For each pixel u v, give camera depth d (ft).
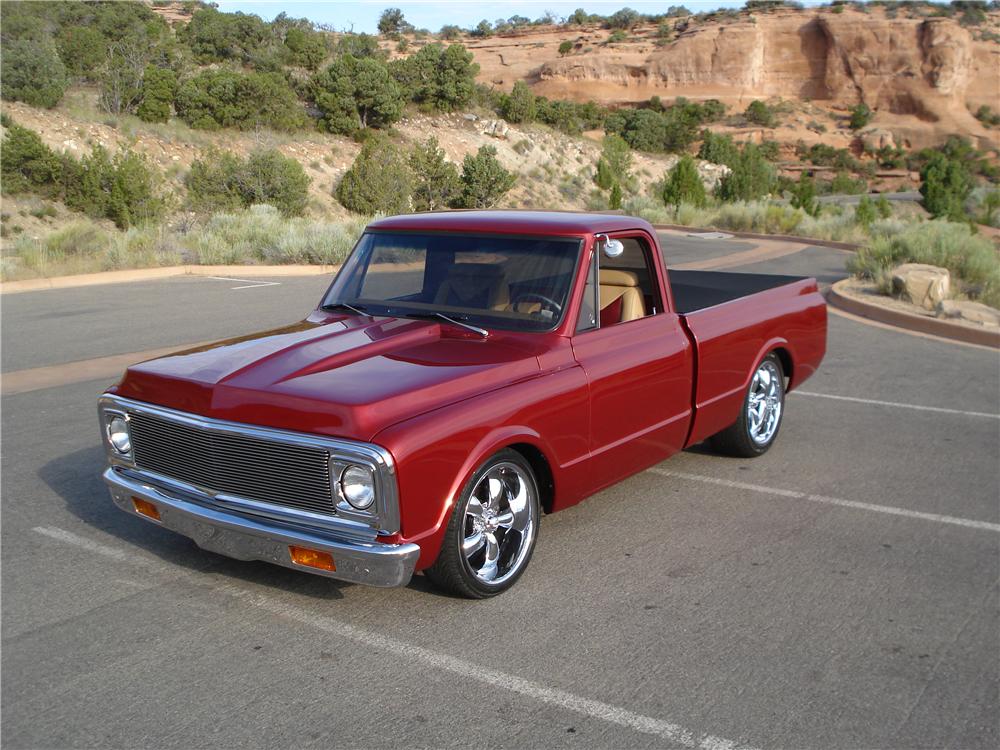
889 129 384.47
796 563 16.24
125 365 32.14
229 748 10.61
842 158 357.82
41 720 11.12
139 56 133.39
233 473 13.35
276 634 13.34
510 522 14.74
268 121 137.90
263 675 12.20
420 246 17.17
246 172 108.37
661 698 11.78
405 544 12.43
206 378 13.84
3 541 16.69
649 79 422.41
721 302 20.65
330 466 12.37
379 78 149.28
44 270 57.11
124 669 12.31
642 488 20.35
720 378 19.85
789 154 368.68
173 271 61.21
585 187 178.40
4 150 93.71
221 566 15.70
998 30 419.95
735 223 113.91
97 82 134.10
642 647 13.08
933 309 45.06
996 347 38.09
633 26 476.95
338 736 10.85
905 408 27.86
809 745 10.84
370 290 17.48
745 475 21.33
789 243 94.94
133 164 97.04
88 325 40.37
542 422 14.56
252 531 12.99
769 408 22.80
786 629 13.71
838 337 40.01
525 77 439.63
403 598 14.57
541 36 479.00
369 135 147.02
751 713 11.46
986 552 16.88
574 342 15.70
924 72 397.19
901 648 13.20
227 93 133.28
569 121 209.05
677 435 18.67
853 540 17.38
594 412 15.76
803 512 18.88
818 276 63.57
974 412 27.37
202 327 39.73
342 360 14.34
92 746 10.62
